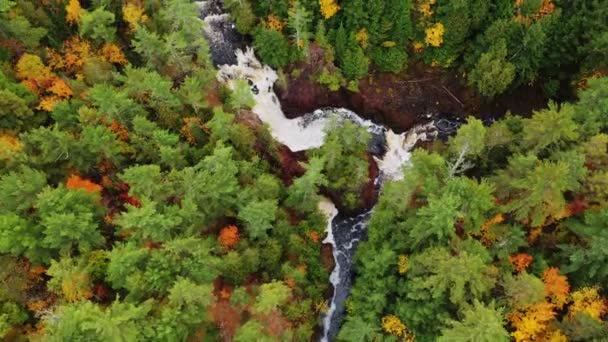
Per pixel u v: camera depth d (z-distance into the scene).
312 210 57.38
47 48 53.56
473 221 45.03
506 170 48.31
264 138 60.53
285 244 54.12
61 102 49.28
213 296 44.28
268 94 67.75
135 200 49.16
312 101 66.94
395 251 48.84
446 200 41.72
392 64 65.44
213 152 52.78
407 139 66.75
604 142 44.28
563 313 43.56
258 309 44.53
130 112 51.44
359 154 61.38
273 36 62.19
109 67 55.38
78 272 40.22
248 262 49.88
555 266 45.97
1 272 40.59
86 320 36.06
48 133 45.81
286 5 61.78
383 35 63.19
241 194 50.09
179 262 42.69
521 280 40.34
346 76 65.81
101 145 47.22
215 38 68.00
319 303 54.53
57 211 41.22
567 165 42.38
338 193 61.72
